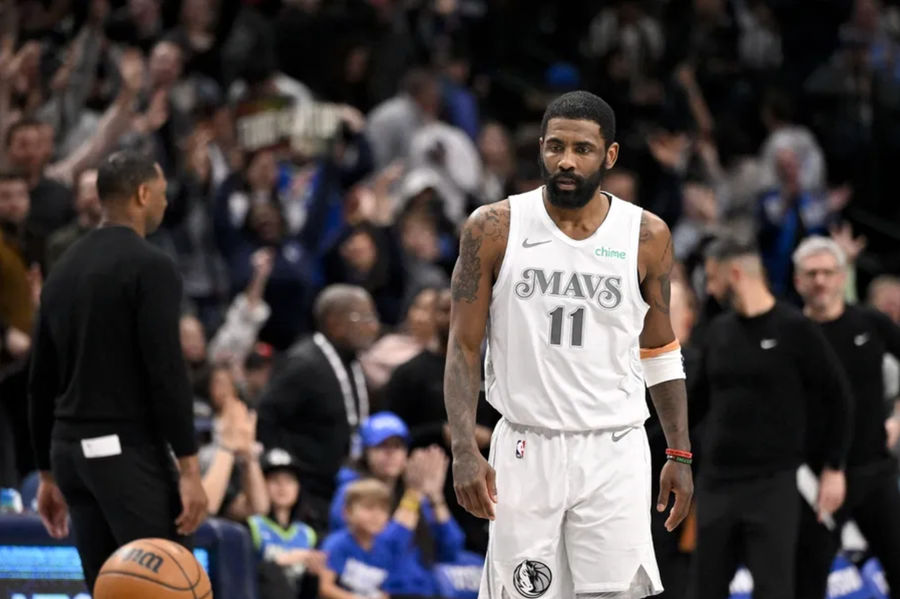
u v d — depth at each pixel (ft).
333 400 78.13
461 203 115.34
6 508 60.23
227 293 97.50
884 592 75.82
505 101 152.97
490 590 41.78
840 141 142.00
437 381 78.13
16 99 96.58
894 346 69.15
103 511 49.49
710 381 64.39
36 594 55.98
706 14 150.00
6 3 106.42
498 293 41.32
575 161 40.32
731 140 131.23
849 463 67.92
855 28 144.77
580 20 163.43
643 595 41.63
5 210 74.38
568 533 41.34
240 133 103.91
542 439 41.11
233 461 70.08
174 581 43.88
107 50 106.73
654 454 61.57
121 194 50.55
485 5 157.38
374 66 129.70
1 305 72.49
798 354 62.95
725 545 63.41
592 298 40.96
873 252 139.85
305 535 72.69
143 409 49.78
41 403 51.72
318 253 102.27
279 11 134.92
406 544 72.49
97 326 49.16
